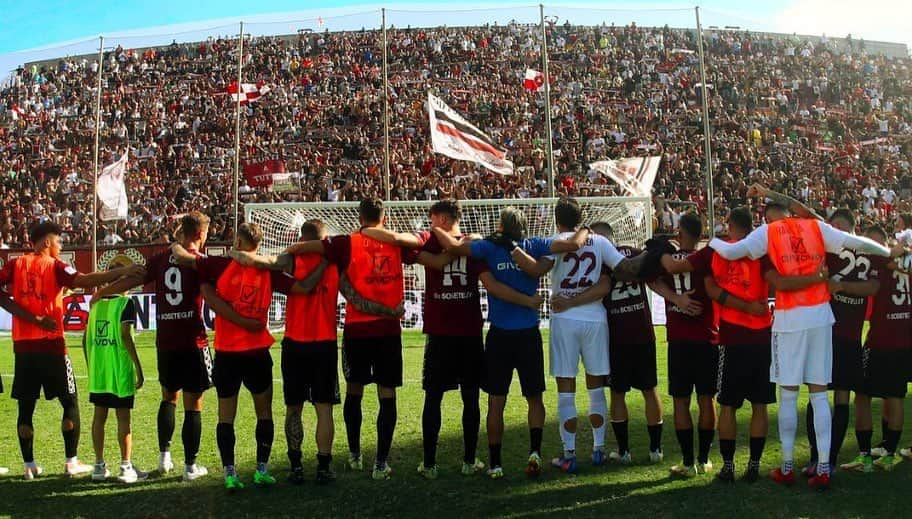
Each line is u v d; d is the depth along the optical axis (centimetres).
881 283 575
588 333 569
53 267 572
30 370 567
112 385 554
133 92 3781
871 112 3700
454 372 561
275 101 3544
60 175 3027
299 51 4047
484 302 1498
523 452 630
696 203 2442
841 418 560
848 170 2909
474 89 3575
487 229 1681
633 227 1598
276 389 954
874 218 2505
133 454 635
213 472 580
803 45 4309
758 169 2869
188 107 3547
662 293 557
